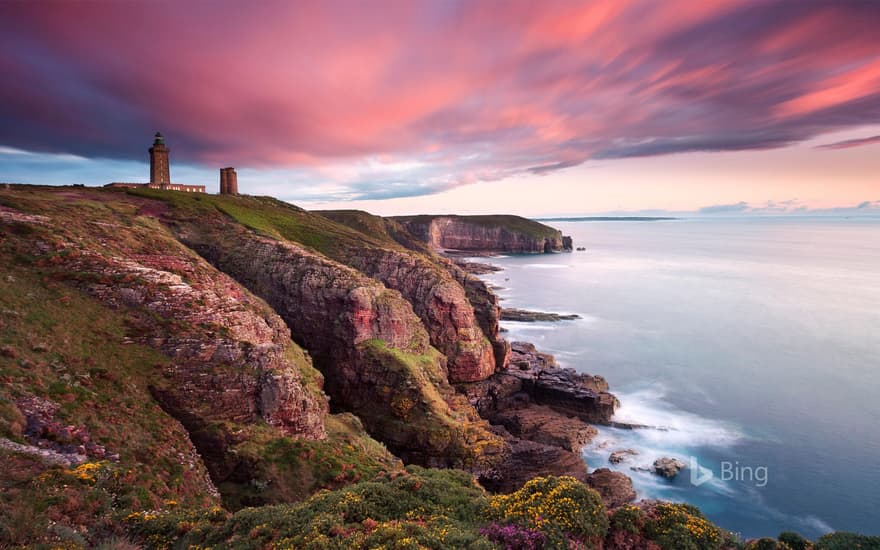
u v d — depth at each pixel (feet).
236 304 151.53
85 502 64.59
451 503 71.97
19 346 95.81
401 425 195.21
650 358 328.90
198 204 307.78
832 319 434.71
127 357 112.16
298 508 67.15
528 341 368.48
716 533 68.44
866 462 197.47
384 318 229.86
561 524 62.90
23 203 172.96
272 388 121.90
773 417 238.07
